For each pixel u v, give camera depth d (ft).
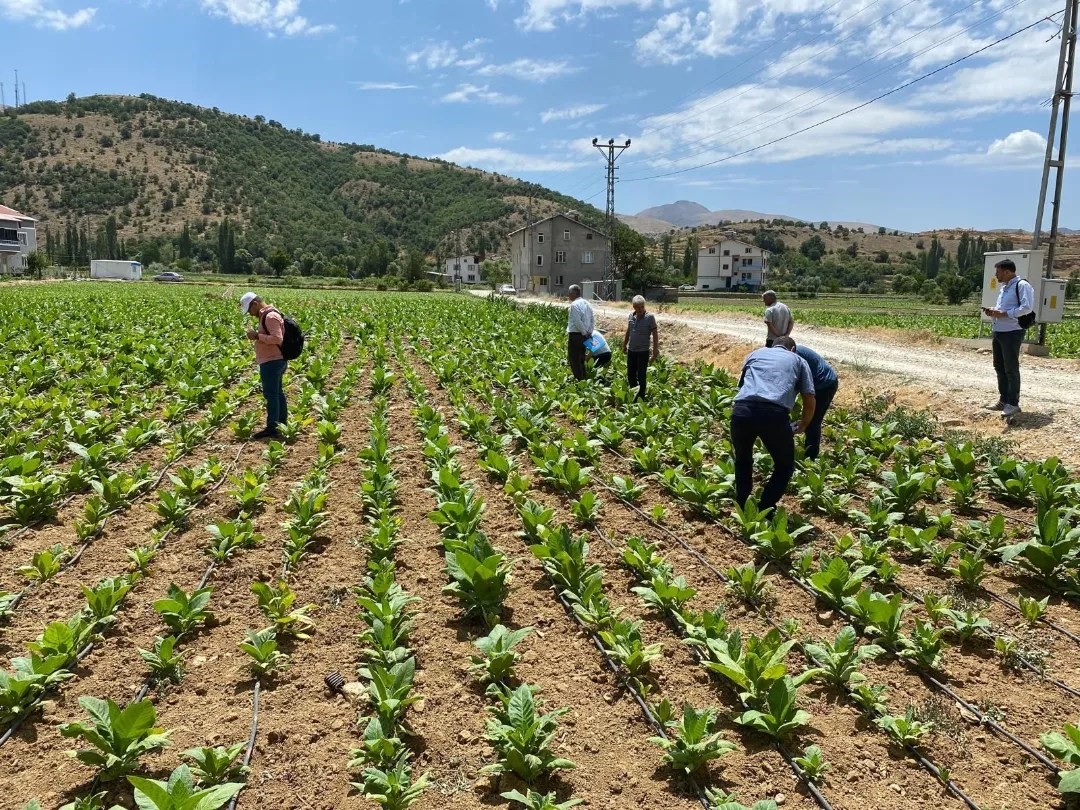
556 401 41.32
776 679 14.24
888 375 48.29
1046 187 59.31
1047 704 15.24
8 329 60.59
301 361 54.44
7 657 16.43
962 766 13.38
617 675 15.98
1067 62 58.08
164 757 13.29
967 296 233.35
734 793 12.70
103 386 41.63
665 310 127.44
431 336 74.90
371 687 14.29
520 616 18.71
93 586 19.74
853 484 28.50
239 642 17.30
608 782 12.96
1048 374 48.52
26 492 24.13
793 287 355.36
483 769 12.43
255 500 25.75
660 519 25.22
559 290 272.72
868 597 17.52
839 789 12.77
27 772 12.98
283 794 12.57
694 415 40.78
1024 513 26.20
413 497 27.37
